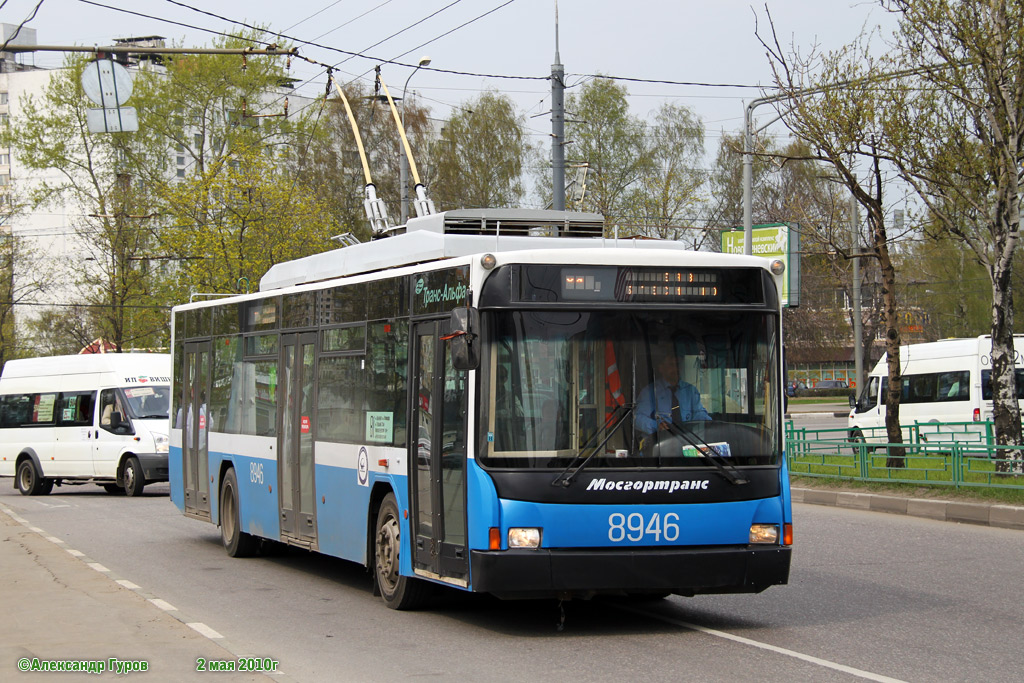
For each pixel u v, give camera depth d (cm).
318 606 1023
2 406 2686
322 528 1141
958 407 2758
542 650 812
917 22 1800
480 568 818
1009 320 1830
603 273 858
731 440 858
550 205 5266
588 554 815
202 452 1520
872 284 5166
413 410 951
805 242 2612
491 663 768
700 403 856
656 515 829
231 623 935
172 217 4259
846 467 1998
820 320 5841
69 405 2553
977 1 1762
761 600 1035
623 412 839
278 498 1257
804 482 2042
